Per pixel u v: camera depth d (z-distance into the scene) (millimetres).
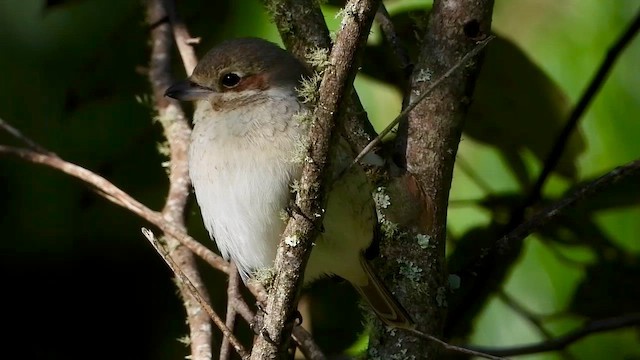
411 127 8492
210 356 8781
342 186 8250
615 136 10828
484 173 10570
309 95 7766
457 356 10266
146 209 9227
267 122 8555
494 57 10188
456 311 9664
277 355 7391
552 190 10961
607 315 10312
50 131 11320
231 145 8570
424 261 8438
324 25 8773
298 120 7871
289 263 7176
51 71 11391
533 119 10289
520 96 10266
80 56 11367
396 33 9273
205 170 8781
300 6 8734
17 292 11633
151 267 11711
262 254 8703
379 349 8477
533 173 11250
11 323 11641
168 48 10398
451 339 9898
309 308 10352
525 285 10781
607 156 10820
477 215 10445
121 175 11008
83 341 11672
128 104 11086
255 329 8758
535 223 8719
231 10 10781
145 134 11016
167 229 9172
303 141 7688
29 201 11430
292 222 7098
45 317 11727
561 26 10711
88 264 11664
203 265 10781
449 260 10109
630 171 8539
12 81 11375
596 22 10680
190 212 9727
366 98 10406
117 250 11664
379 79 10273
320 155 6891
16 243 11516
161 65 10305
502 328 10758
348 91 6738
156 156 10984
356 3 6535
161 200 11117
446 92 8430
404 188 8445
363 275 8633
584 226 10086
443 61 8453
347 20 6594
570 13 10711
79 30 11359
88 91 11008
